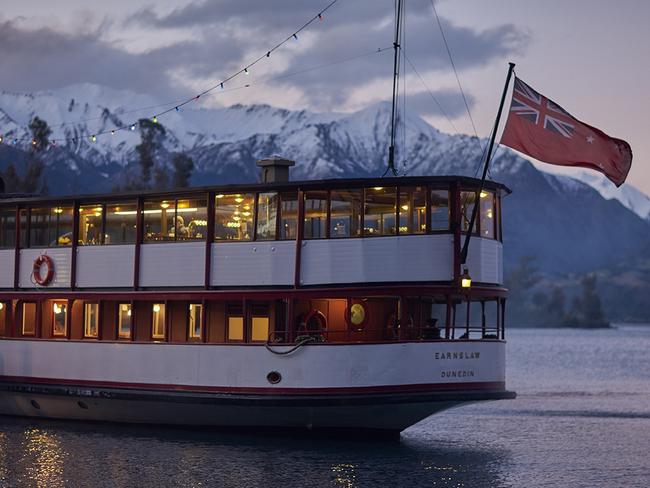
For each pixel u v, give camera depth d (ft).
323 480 103.35
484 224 119.65
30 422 134.72
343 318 121.49
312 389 115.03
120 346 125.70
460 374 115.75
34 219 135.54
